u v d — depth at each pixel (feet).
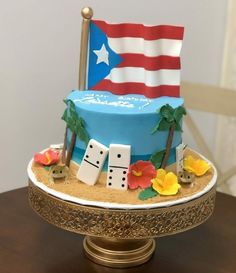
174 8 5.08
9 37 4.22
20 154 4.61
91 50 3.12
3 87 4.33
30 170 2.96
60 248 3.11
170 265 2.97
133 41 3.00
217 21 5.48
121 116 2.66
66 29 4.47
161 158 2.79
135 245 2.99
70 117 2.82
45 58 4.44
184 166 2.98
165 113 2.70
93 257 2.97
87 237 3.13
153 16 4.95
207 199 2.73
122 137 2.70
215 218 3.59
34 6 4.25
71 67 4.62
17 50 4.29
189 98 5.02
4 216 3.49
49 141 4.74
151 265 2.96
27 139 4.60
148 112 2.70
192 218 2.64
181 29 2.90
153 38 2.90
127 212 2.50
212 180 2.91
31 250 3.08
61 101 4.67
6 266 2.90
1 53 4.23
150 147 2.75
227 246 3.21
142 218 2.52
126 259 2.93
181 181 2.77
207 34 5.44
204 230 3.40
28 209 3.59
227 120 5.71
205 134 5.73
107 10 4.62
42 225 3.38
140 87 3.09
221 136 5.81
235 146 5.73
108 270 2.90
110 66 3.07
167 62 2.98
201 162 3.04
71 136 2.85
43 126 4.65
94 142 2.71
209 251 3.14
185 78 5.39
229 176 5.18
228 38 5.54
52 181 2.79
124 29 2.98
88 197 2.60
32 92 4.48
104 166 2.75
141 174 2.72
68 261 2.97
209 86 4.91
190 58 5.37
